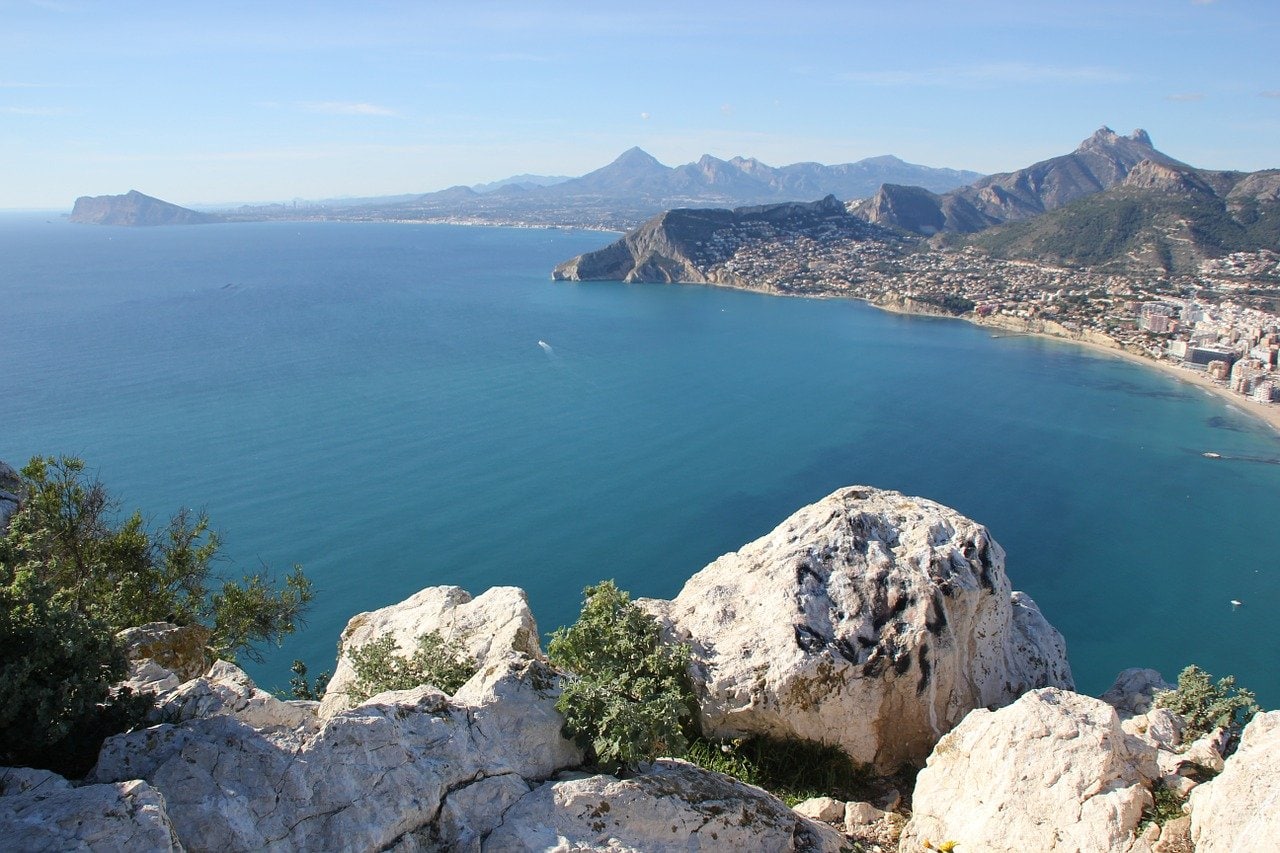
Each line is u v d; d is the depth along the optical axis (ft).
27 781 28.53
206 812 29.09
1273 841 30.71
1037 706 41.11
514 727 37.14
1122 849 35.14
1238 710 50.78
